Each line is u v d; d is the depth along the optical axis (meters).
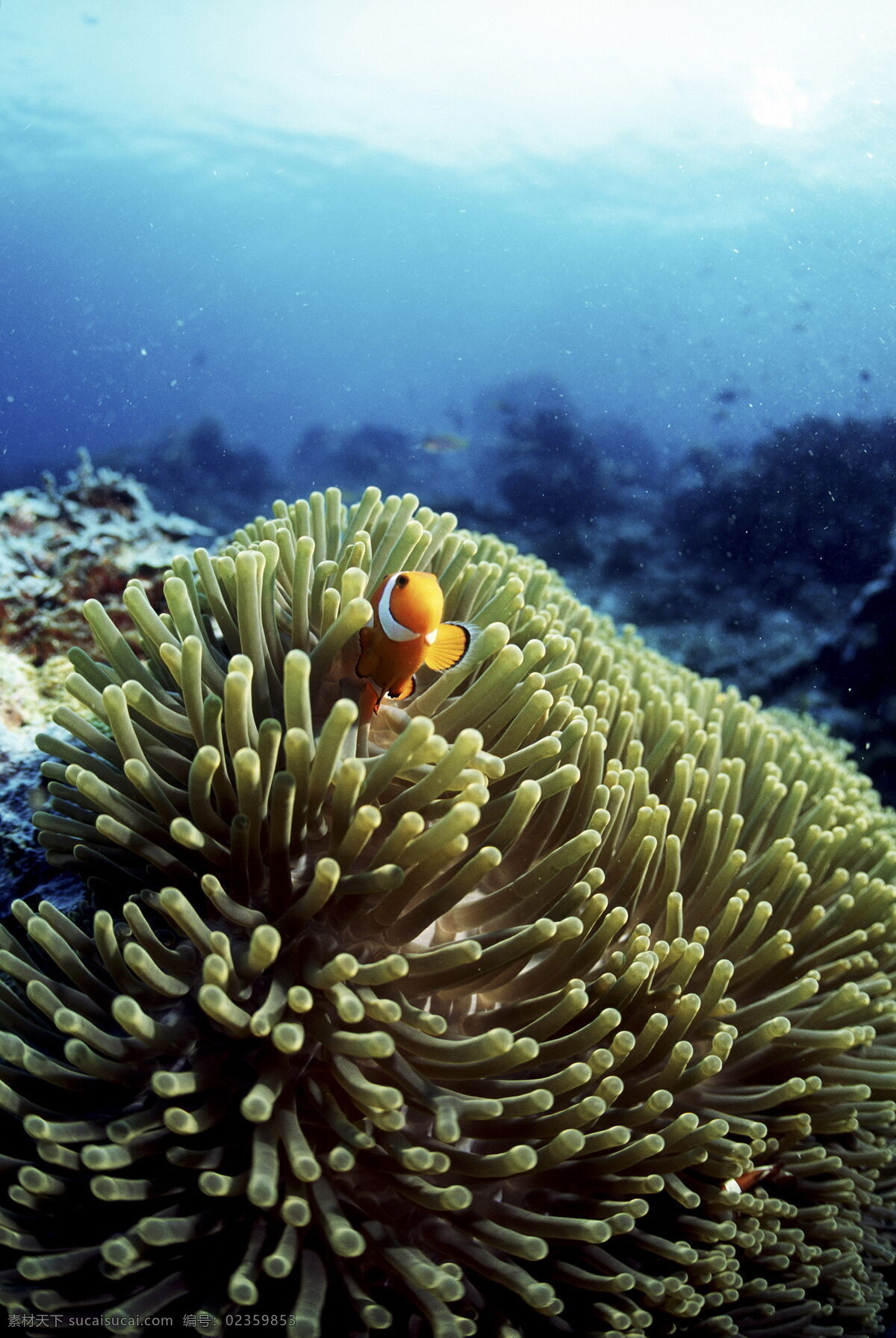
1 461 4.24
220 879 0.29
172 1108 0.26
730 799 0.39
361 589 0.31
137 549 0.74
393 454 3.79
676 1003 0.31
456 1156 0.27
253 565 0.30
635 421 3.32
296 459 3.84
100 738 0.33
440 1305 0.26
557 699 0.36
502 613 0.35
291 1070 0.28
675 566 1.97
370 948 0.29
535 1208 0.30
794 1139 0.35
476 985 0.30
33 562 0.71
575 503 2.58
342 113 5.11
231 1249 0.27
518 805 0.29
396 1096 0.25
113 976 0.29
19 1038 0.28
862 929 0.39
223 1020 0.25
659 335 4.09
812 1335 0.38
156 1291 0.26
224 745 0.30
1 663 0.63
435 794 0.28
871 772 1.25
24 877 0.45
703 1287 0.33
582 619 0.50
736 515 1.97
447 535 0.41
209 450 3.62
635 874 0.33
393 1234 0.27
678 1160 0.29
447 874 0.31
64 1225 0.28
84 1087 0.28
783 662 1.48
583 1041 0.28
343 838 0.28
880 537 1.82
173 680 0.39
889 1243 0.42
